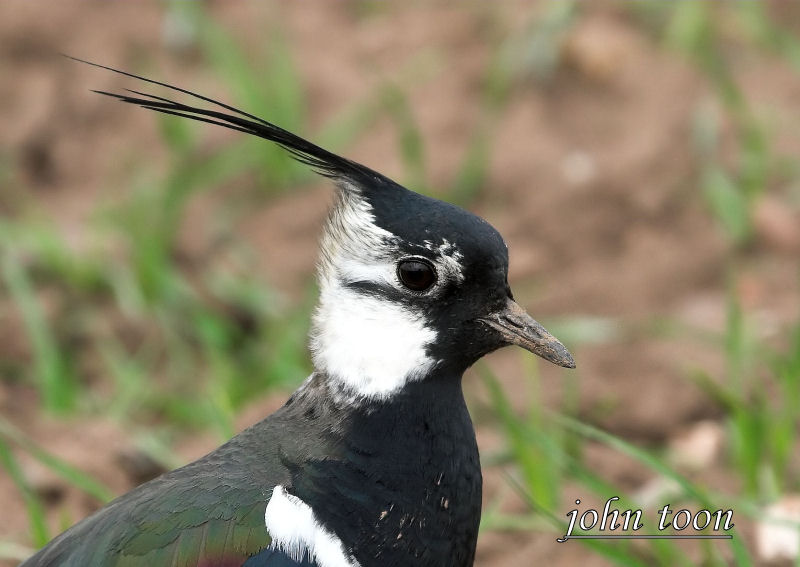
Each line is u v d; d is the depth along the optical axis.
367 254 8.11
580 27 16.69
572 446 11.62
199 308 14.22
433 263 8.04
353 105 16.19
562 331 13.51
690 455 12.03
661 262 14.54
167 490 7.91
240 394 13.13
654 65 16.28
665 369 13.01
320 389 8.21
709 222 14.83
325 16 17.48
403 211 8.09
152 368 13.92
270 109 15.64
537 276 14.53
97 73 16.89
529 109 15.98
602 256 14.74
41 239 14.59
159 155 16.19
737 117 15.68
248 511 7.76
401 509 7.95
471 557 8.33
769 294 14.06
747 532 10.59
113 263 14.61
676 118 15.68
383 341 8.11
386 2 17.70
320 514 7.82
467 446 8.24
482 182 15.30
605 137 15.64
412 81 16.42
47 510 11.05
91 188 16.08
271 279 14.70
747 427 11.10
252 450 8.07
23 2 17.36
